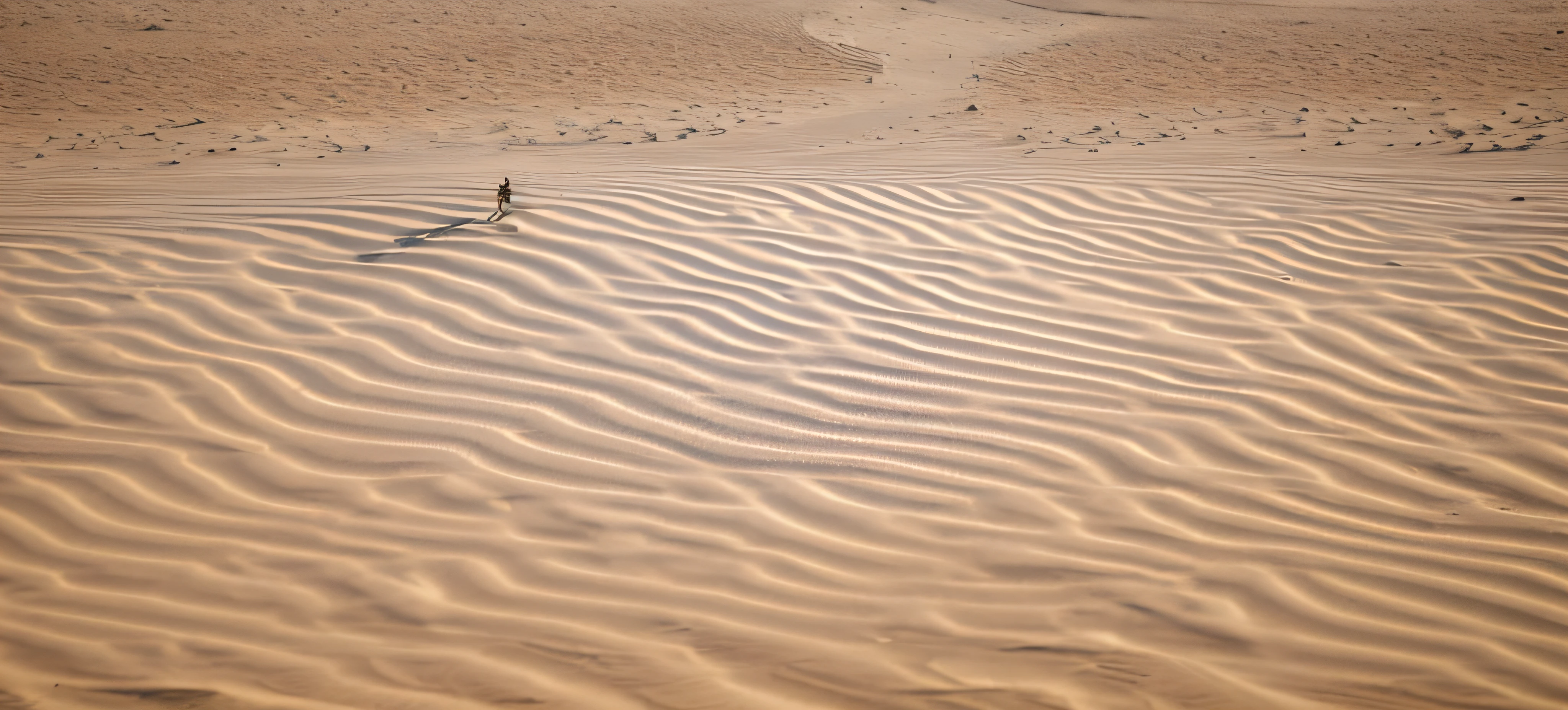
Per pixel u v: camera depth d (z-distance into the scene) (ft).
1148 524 10.36
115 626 8.61
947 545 10.05
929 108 36.91
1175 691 7.83
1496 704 7.68
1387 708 7.62
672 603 9.12
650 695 7.76
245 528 10.14
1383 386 12.74
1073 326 14.33
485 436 11.78
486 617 8.87
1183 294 15.12
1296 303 14.73
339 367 12.88
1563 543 9.81
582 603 9.11
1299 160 22.66
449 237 15.92
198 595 9.11
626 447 11.69
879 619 8.87
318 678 7.96
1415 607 8.96
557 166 21.98
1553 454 11.24
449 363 13.10
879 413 12.39
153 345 13.05
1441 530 10.11
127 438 11.39
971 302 14.96
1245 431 11.96
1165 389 12.84
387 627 8.70
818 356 13.55
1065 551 9.94
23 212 17.03
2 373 12.30
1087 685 7.89
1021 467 11.37
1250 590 9.26
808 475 11.24
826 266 15.84
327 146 28.22
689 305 14.58
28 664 8.05
